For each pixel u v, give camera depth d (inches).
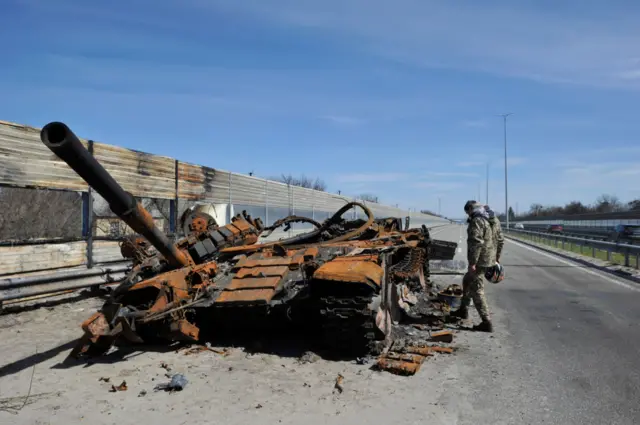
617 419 173.2
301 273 274.1
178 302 257.8
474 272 309.1
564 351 260.8
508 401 189.6
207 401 189.0
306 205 935.7
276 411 179.0
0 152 340.2
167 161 507.8
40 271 378.6
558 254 933.2
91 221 424.2
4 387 206.5
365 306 238.7
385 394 196.2
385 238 352.8
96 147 417.4
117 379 216.5
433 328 312.7
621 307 389.7
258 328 285.6
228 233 352.2
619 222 1632.6
